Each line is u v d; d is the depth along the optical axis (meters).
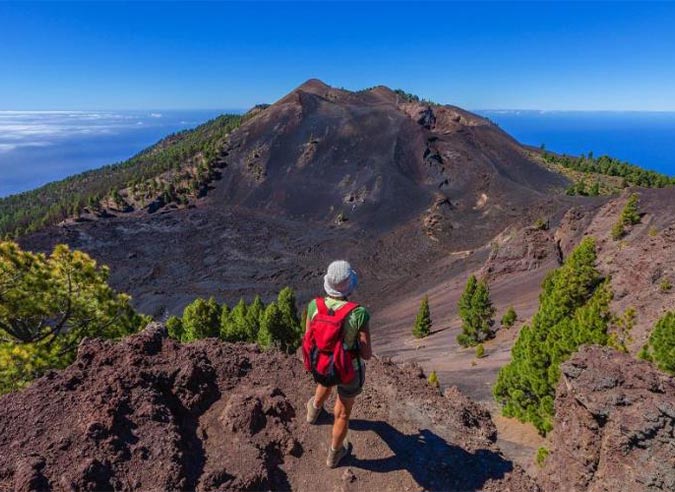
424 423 6.13
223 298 79.56
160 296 80.50
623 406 9.45
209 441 5.17
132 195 138.25
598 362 10.77
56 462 4.36
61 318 18.48
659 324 16.41
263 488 4.79
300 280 87.25
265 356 6.82
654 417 8.60
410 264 93.56
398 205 124.81
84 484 4.18
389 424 6.00
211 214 125.44
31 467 4.21
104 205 131.88
